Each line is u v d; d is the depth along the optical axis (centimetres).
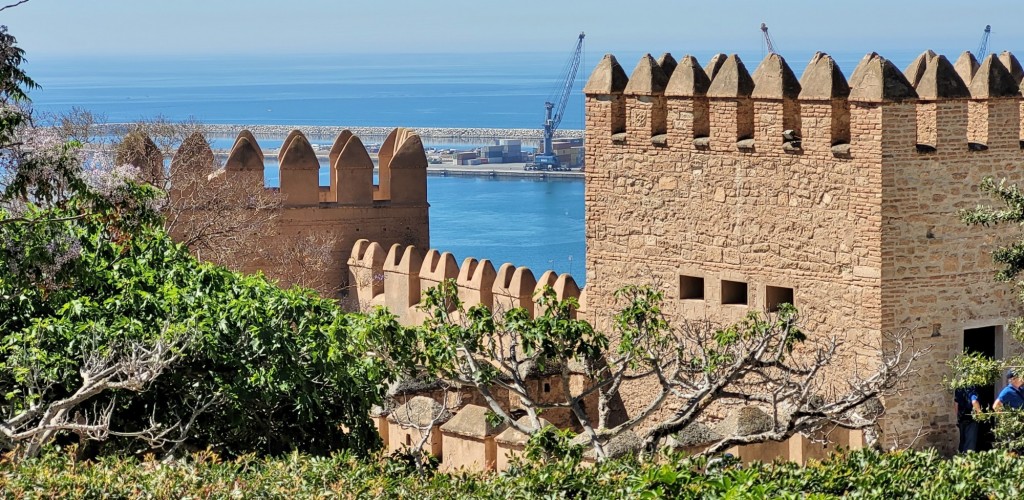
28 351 3136
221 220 5444
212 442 3341
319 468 2791
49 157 3188
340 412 3456
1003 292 3844
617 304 4294
